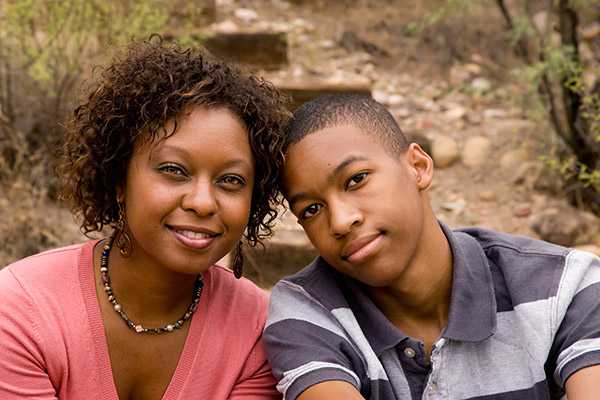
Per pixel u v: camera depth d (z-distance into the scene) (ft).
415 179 5.10
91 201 4.91
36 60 10.69
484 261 5.12
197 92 4.52
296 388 4.63
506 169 12.00
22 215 9.21
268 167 4.83
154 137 4.48
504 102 13.55
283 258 9.87
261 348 5.20
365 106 5.09
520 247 5.22
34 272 4.82
